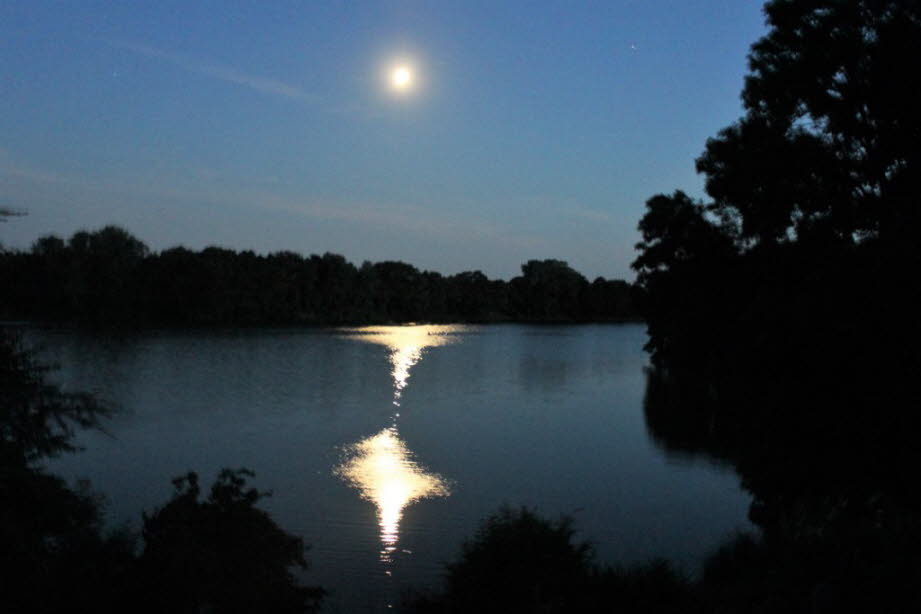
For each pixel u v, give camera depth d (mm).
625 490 30438
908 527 9969
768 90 23594
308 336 133000
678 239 31094
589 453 38344
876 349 16234
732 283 25719
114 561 14172
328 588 19031
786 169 22391
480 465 35312
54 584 12758
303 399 59250
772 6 23750
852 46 21688
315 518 25922
